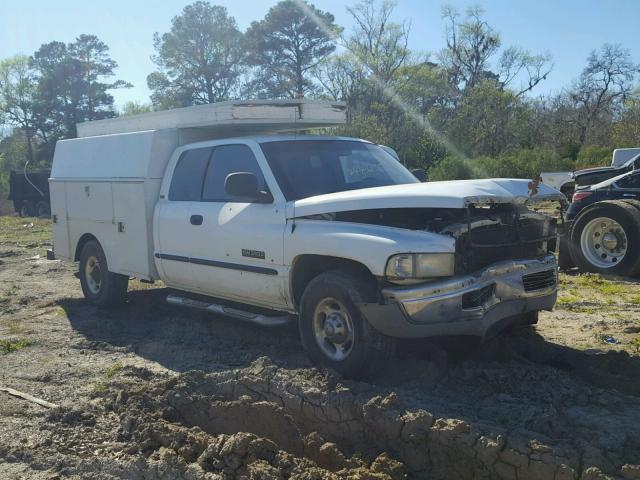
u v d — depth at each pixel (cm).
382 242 507
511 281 527
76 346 707
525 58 5116
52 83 6344
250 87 6209
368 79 4678
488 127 4166
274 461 412
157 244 744
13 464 444
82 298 962
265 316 634
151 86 6444
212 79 6281
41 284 1117
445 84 4734
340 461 420
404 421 429
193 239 686
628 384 514
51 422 504
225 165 680
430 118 4294
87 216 868
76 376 612
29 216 3281
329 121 770
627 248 998
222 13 6175
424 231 511
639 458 388
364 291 516
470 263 510
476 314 506
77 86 6456
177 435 454
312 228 563
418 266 496
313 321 554
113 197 810
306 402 475
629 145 3566
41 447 464
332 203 558
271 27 5784
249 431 468
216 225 655
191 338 710
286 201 599
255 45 5912
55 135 6581
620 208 1001
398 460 423
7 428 495
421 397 484
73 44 6550
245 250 623
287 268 585
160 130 753
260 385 498
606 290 916
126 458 441
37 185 3212
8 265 1365
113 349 693
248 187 604
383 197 527
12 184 3297
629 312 783
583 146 4222
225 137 790
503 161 3366
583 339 663
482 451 396
